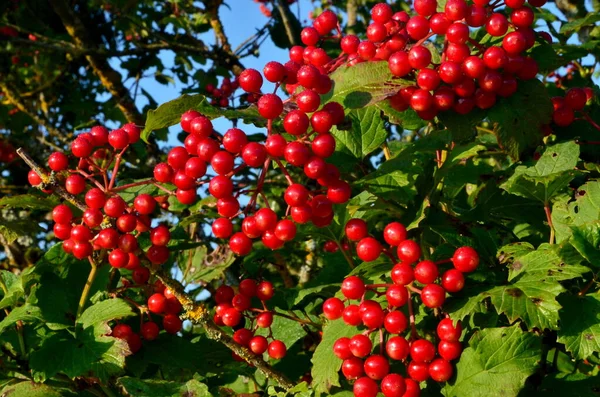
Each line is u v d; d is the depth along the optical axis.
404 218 0.49
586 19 0.58
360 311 0.44
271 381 0.53
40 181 0.47
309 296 0.55
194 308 0.46
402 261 0.44
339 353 0.45
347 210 0.50
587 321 0.43
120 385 0.48
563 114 0.50
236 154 0.44
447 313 0.44
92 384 0.49
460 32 0.46
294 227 0.44
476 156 0.54
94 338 0.47
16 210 0.93
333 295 0.52
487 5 0.47
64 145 1.17
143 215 0.46
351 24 1.12
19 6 1.13
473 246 0.46
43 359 0.47
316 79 0.44
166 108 0.44
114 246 0.45
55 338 0.48
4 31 1.13
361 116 0.52
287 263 0.76
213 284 0.68
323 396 0.47
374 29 0.47
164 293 0.51
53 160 0.47
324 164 0.44
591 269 0.45
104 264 0.51
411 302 0.45
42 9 1.15
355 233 0.46
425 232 0.50
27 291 0.52
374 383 0.44
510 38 0.46
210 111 0.44
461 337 0.46
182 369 0.52
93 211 0.46
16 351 0.50
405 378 0.45
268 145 0.44
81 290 0.51
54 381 0.49
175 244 0.53
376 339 0.46
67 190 0.46
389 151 0.56
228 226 0.45
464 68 0.46
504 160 0.61
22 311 0.48
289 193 0.44
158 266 0.45
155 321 0.52
